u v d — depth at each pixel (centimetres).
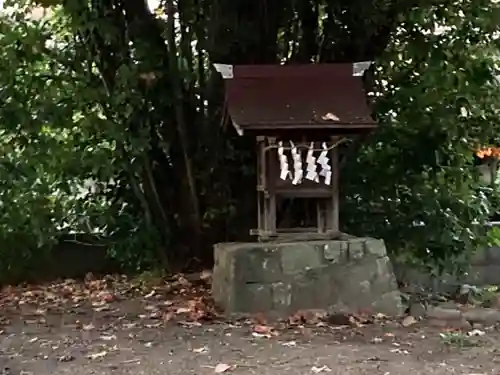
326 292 429
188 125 535
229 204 544
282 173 429
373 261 438
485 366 318
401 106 528
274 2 519
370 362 324
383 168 546
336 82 429
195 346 358
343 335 380
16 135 523
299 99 420
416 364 321
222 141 532
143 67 499
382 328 397
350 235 500
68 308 467
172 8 514
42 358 340
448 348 351
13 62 516
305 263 428
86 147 541
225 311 429
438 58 516
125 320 424
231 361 328
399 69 538
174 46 517
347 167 538
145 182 548
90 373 312
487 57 529
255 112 412
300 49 532
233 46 512
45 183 541
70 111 516
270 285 424
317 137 425
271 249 425
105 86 520
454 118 527
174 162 550
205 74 538
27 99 515
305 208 474
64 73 529
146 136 515
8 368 323
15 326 415
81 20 509
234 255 425
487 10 510
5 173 519
